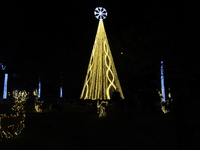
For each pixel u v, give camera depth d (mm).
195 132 7516
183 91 4652
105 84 19375
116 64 23484
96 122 10594
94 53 20219
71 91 35000
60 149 5621
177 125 4668
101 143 6230
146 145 5961
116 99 13203
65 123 10289
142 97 13172
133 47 13250
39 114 14680
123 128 8750
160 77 16562
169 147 5727
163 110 14508
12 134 6969
